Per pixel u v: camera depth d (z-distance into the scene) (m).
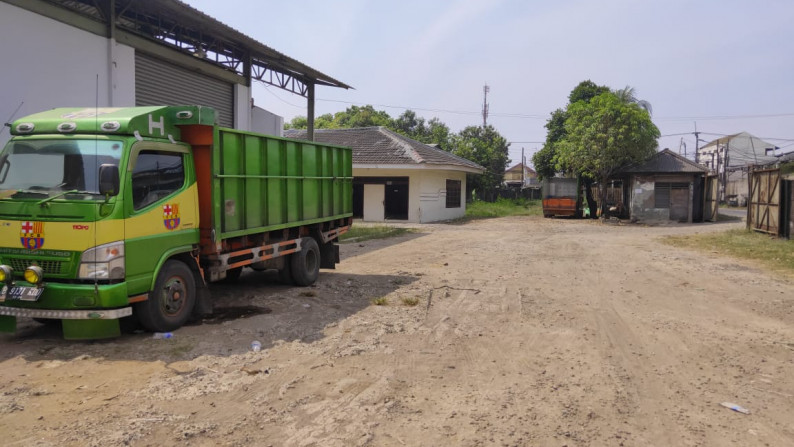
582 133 31.16
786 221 18.03
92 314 5.94
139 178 6.38
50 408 4.55
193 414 4.49
